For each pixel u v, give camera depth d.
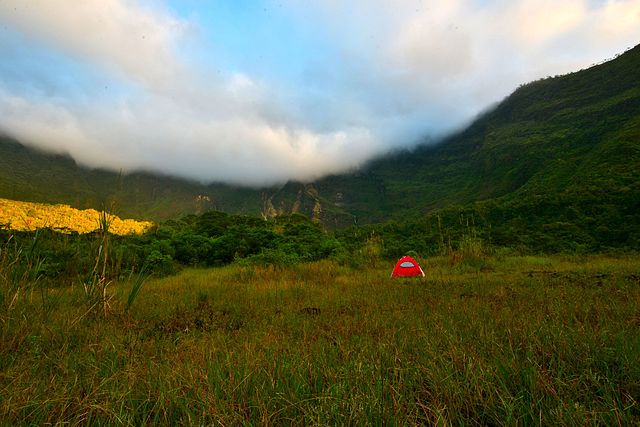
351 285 9.23
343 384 2.03
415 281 9.62
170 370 2.41
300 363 2.46
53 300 4.74
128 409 1.87
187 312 5.59
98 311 4.78
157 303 6.40
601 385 2.02
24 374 2.36
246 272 12.08
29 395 1.94
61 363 2.62
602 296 5.63
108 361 2.72
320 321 4.62
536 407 1.76
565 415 1.64
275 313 5.45
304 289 8.33
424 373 2.31
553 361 2.43
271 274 11.88
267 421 1.65
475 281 9.05
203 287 9.15
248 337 3.73
